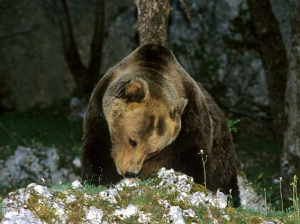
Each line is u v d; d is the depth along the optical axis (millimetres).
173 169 7695
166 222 6086
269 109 19969
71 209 6113
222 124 8969
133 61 7859
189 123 7566
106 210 6184
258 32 17203
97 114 7570
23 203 6055
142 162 7008
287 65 16875
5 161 15180
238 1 20375
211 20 20641
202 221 6328
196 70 20469
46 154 15195
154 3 10398
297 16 14164
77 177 14570
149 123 6812
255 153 17984
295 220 6988
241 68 20219
